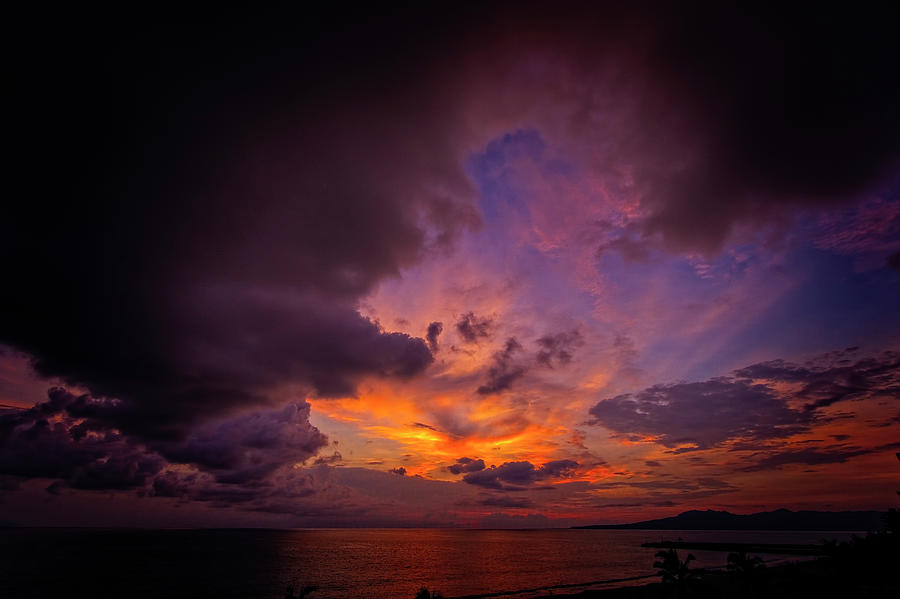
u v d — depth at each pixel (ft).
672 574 120.88
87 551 463.42
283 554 469.16
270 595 223.51
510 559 451.12
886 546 134.82
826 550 144.77
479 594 229.86
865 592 120.67
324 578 289.74
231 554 454.81
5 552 427.74
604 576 306.14
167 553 454.81
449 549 602.85
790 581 141.38
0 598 216.13
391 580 283.38
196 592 231.71
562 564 398.62
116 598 214.90
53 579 269.44
